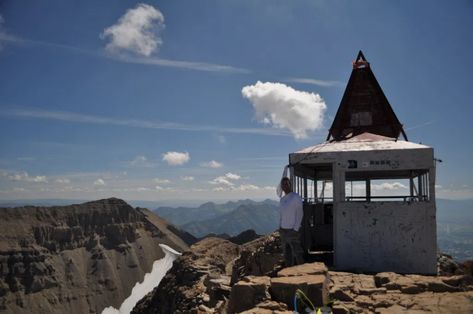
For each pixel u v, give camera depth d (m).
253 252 29.72
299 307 9.58
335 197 15.41
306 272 11.29
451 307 9.83
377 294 11.20
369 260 14.94
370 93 21.25
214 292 24.31
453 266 19.73
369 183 23.16
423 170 15.91
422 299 10.52
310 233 19.48
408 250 14.66
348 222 15.23
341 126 21.28
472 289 11.70
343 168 15.34
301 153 15.91
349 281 12.55
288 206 14.73
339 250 15.23
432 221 14.56
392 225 14.86
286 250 14.81
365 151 15.16
